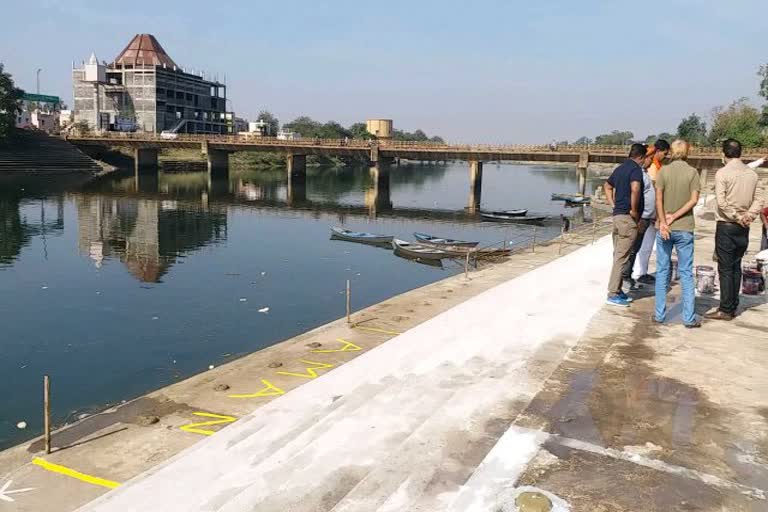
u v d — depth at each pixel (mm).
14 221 37062
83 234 33000
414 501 3408
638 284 10125
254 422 5387
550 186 99812
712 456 3988
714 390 5234
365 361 6711
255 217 43594
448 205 57719
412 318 11844
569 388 5270
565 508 3305
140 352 13055
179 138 79312
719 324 7527
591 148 61969
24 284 20203
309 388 6117
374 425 4656
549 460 3895
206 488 4027
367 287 20641
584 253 15594
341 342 10211
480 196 67938
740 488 3562
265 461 4301
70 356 12805
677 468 3805
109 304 17453
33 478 5688
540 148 63188
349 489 3680
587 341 6797
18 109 77250
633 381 5445
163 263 24812
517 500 3318
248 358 9430
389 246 30516
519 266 18328
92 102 111562
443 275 23188
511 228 41062
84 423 7062
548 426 4430
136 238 32062
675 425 4480
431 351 6754
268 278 21938
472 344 6781
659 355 6246
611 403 4906
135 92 110500
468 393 5176
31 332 14555
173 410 7426
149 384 11203
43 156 76438
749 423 4531
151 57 113688
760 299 9031
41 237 31422
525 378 5551
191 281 21109
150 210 45469
